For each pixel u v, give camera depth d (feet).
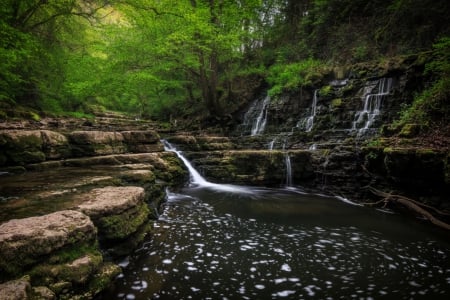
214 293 12.11
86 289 10.62
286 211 24.97
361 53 51.62
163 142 42.24
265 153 37.04
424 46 43.93
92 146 28.09
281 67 61.52
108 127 45.06
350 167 31.89
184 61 54.29
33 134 23.66
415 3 45.50
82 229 11.43
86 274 10.58
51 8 44.75
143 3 43.06
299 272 14.15
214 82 62.18
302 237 18.72
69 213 12.37
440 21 43.19
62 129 34.86
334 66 53.93
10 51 30.25
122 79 52.42
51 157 25.08
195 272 13.69
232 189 34.22
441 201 23.30
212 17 53.36
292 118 52.85
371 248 17.38
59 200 14.61
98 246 12.73
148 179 22.95
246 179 36.65
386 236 19.48
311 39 65.36
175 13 45.62
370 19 56.08
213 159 38.42
